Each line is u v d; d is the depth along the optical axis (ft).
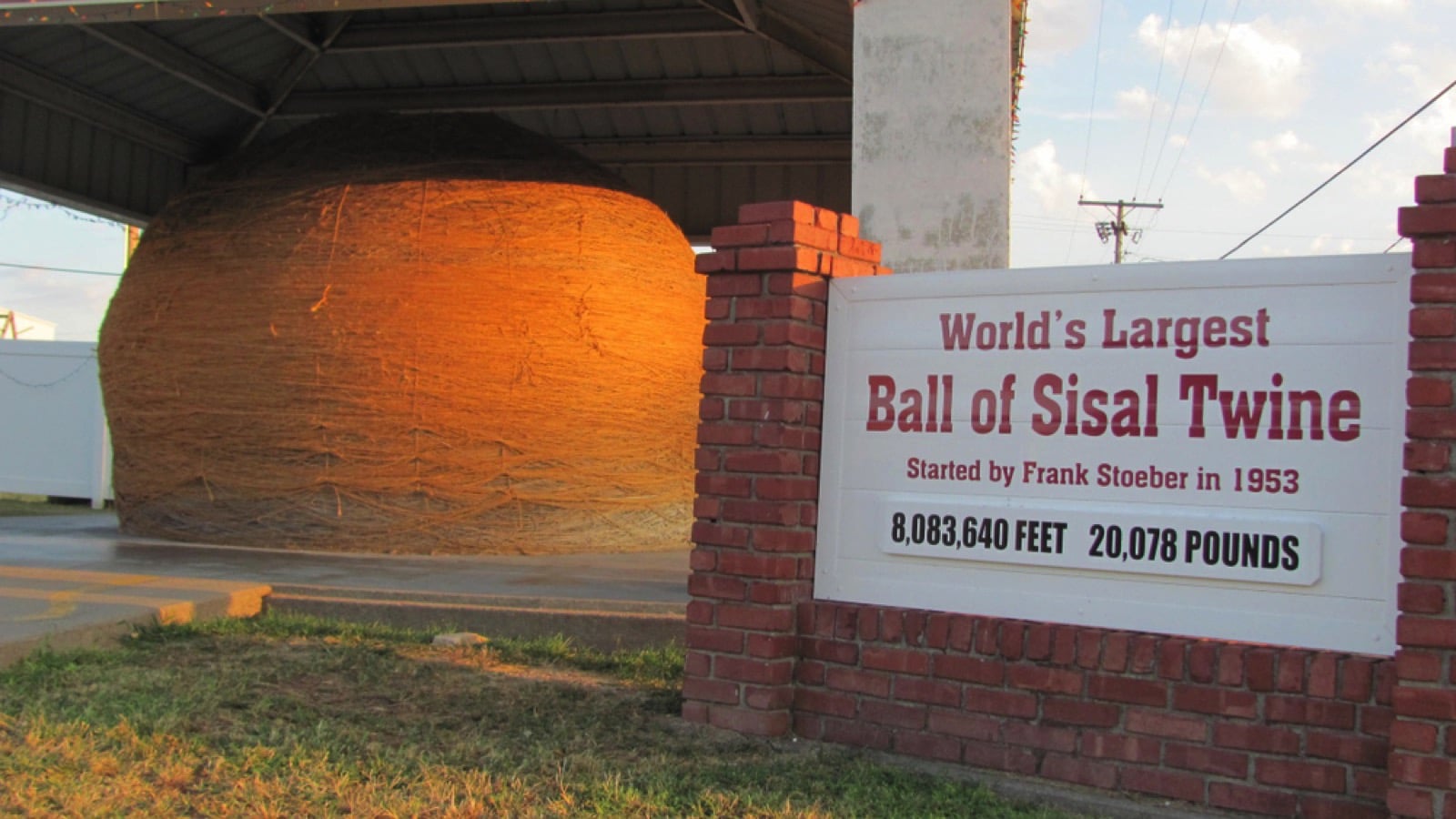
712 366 19.65
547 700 21.61
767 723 18.97
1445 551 14.43
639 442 43.21
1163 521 16.84
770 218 19.34
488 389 40.73
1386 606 15.48
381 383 40.32
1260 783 15.81
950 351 18.65
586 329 42.14
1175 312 17.10
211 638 26.32
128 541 42.47
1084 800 16.43
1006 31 26.81
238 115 56.65
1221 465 16.61
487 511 40.81
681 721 19.93
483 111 54.13
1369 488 15.71
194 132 57.52
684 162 58.18
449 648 26.30
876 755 18.24
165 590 30.04
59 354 73.77
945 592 18.39
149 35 47.65
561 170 45.37
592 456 42.16
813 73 51.16
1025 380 18.04
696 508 19.72
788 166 57.72
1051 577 17.62
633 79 53.16
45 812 14.82
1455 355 14.56
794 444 19.21
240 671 23.08
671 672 24.66
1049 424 17.79
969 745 17.79
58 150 51.42
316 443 40.57
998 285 18.34
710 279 19.77
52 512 62.95
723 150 57.62
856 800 16.19
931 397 18.74
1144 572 16.94
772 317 19.22
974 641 17.85
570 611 28.68
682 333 45.32
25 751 16.99
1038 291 18.04
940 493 18.53
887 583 18.89
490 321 40.93
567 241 42.98
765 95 52.11
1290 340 16.33
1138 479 17.12
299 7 29.22
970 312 18.54
